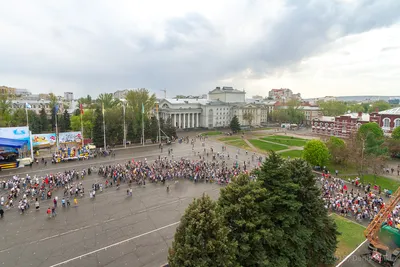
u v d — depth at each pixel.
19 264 29.94
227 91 182.62
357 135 88.12
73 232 37.22
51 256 31.62
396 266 31.08
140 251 33.12
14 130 72.62
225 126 172.75
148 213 43.75
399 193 34.31
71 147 90.31
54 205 44.59
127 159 80.44
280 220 26.64
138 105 111.00
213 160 81.44
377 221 33.62
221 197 25.97
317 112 198.50
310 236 28.16
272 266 24.77
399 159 85.75
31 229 37.66
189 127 164.12
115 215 42.75
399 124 105.12
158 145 104.44
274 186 27.38
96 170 66.88
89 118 111.75
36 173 64.25
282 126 179.38
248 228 23.69
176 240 21.62
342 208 45.41
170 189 54.91
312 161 70.00
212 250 19.81
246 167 74.19
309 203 28.52
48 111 169.88
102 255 32.12
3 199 44.97
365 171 69.50
